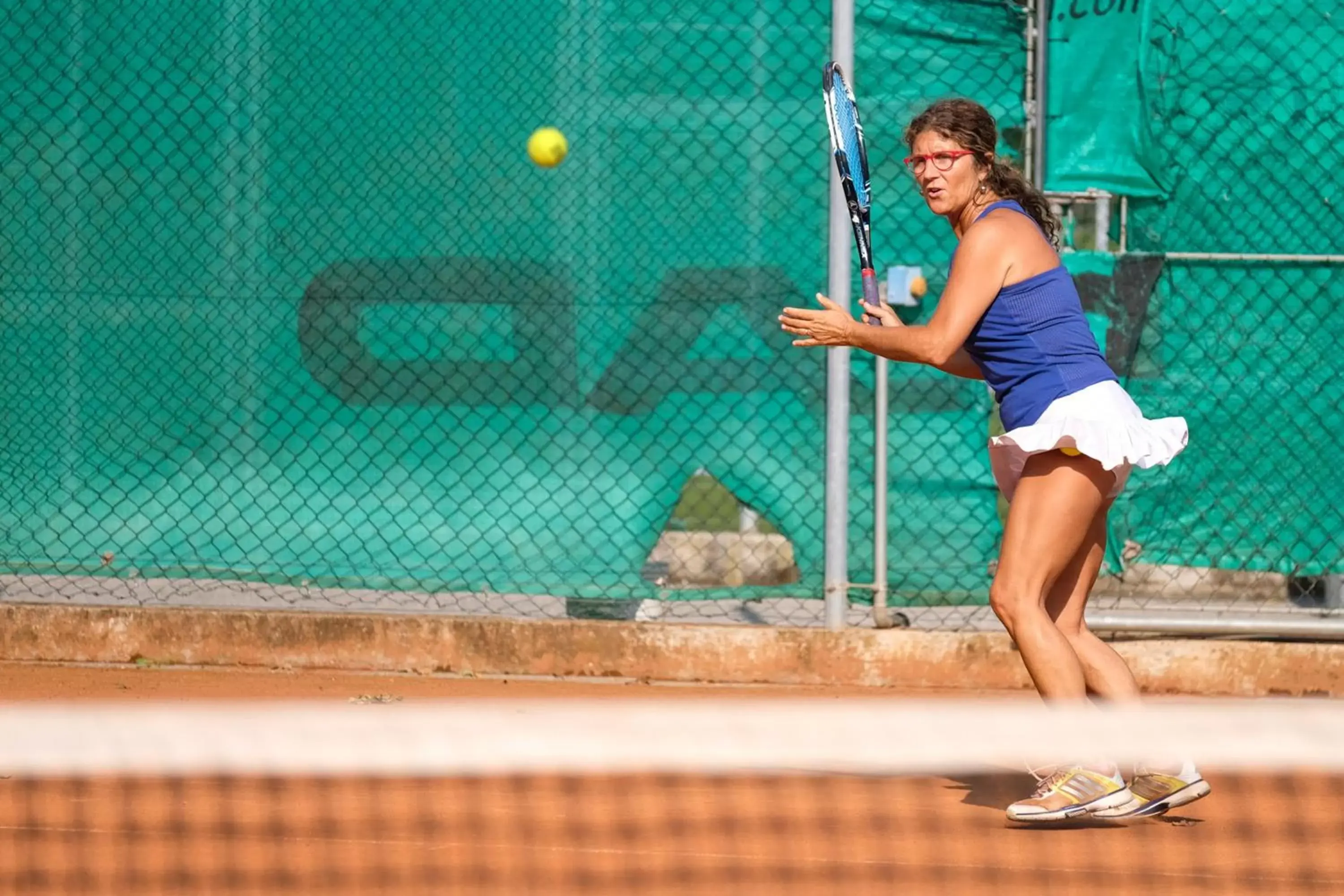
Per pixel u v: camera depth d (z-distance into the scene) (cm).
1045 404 1196
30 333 2020
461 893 1002
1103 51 1794
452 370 1930
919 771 1365
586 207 1888
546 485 1916
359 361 1952
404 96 1920
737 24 1847
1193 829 1195
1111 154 1802
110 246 2002
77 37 1992
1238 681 1770
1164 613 1809
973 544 1830
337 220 1947
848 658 1803
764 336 1858
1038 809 1177
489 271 1916
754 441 1869
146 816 1193
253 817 1187
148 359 2000
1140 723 970
